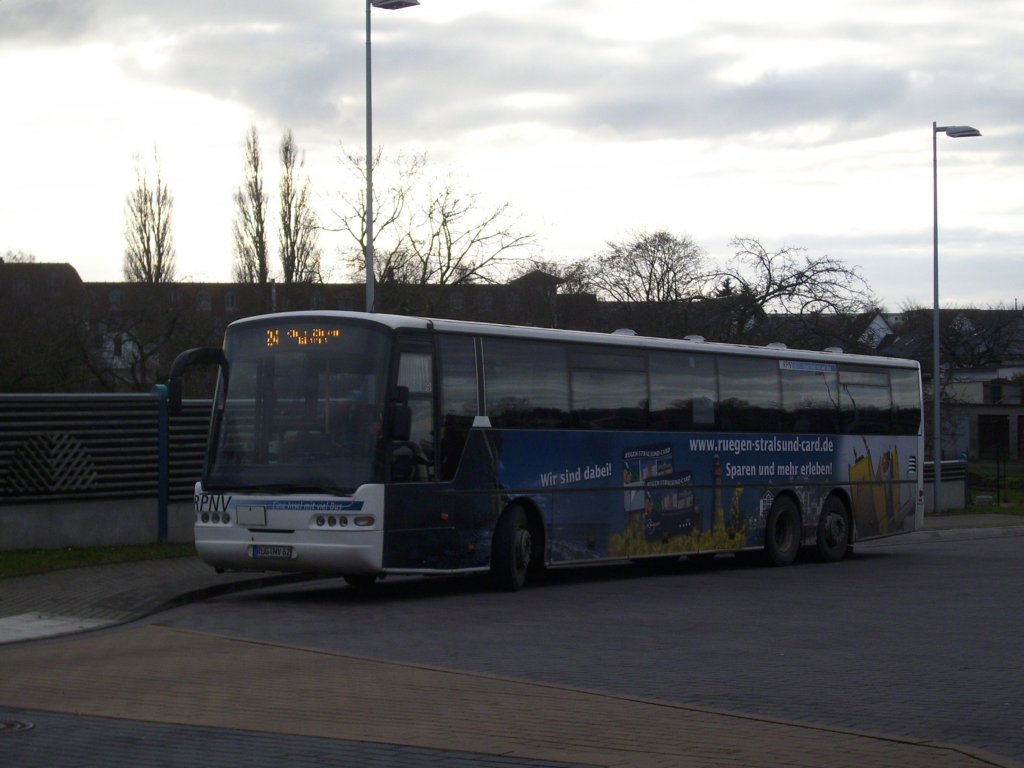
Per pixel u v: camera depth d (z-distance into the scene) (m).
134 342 49.06
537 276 45.22
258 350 16.80
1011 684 10.68
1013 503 48.94
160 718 9.12
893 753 7.97
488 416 17.64
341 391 16.25
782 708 9.59
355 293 41.81
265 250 57.97
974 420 80.25
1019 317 92.44
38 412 21.06
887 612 15.86
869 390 25.80
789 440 23.61
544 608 16.09
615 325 48.41
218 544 16.50
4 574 17.95
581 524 19.11
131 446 22.36
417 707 9.48
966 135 40.28
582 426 19.20
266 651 12.19
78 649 12.43
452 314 41.09
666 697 10.02
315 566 16.00
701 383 21.69
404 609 15.91
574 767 7.62
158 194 61.25
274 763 7.74
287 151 57.28
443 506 16.81
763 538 23.02
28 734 8.64
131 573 18.73
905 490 26.64
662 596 17.72
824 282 43.25
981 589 18.88
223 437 16.77
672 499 20.89
